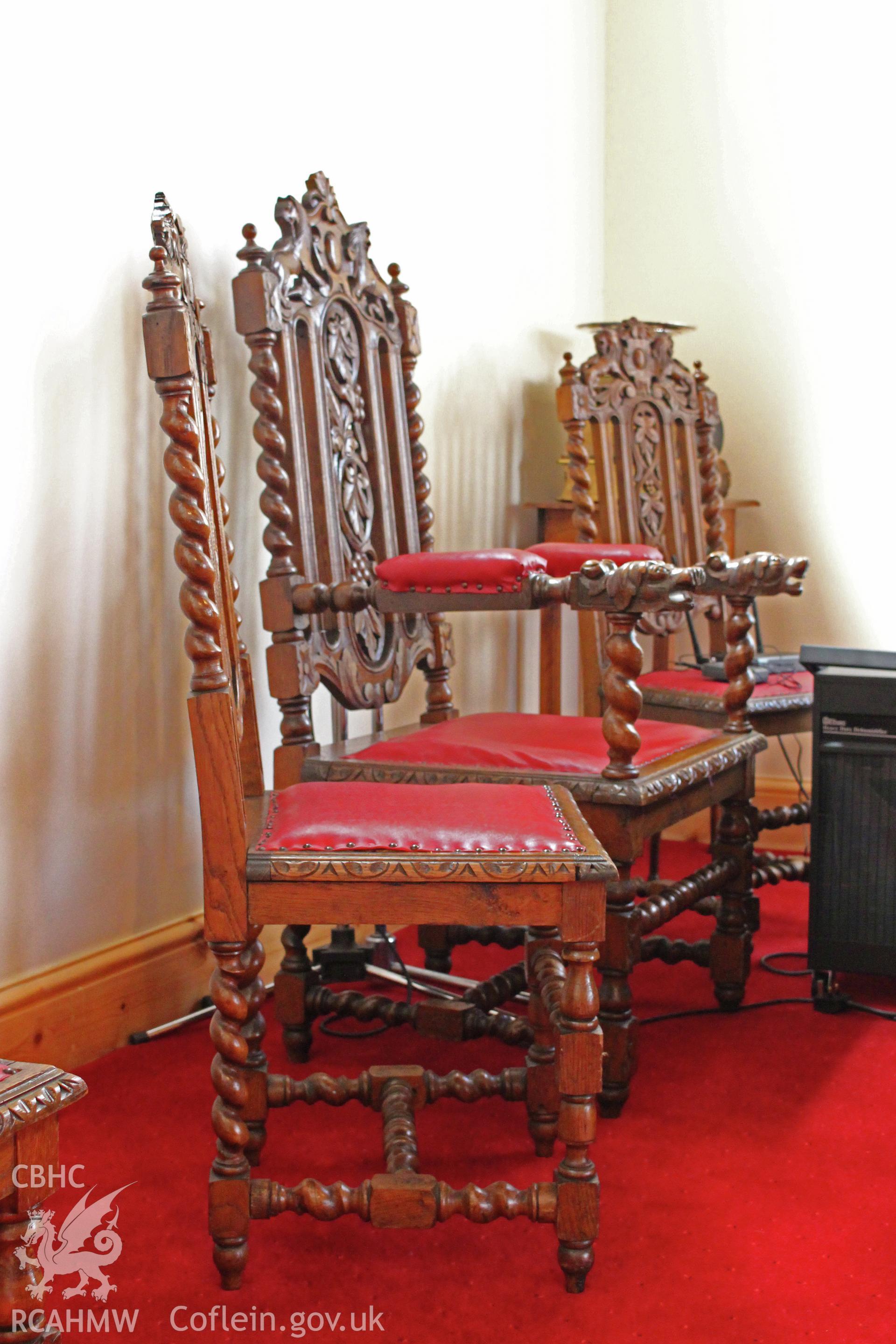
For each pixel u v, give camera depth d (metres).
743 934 2.13
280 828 1.31
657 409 2.91
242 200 2.15
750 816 2.12
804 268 3.33
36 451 1.75
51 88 1.75
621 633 1.64
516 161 3.12
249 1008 1.39
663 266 3.52
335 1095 1.55
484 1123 1.70
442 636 2.27
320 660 1.91
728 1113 1.73
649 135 3.52
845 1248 1.37
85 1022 1.87
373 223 2.54
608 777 1.65
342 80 2.43
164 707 2.03
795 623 3.39
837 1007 2.14
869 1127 1.68
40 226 1.74
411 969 2.28
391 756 1.81
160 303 1.26
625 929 1.70
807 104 3.30
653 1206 1.46
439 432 2.81
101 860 1.92
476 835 1.28
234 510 2.16
